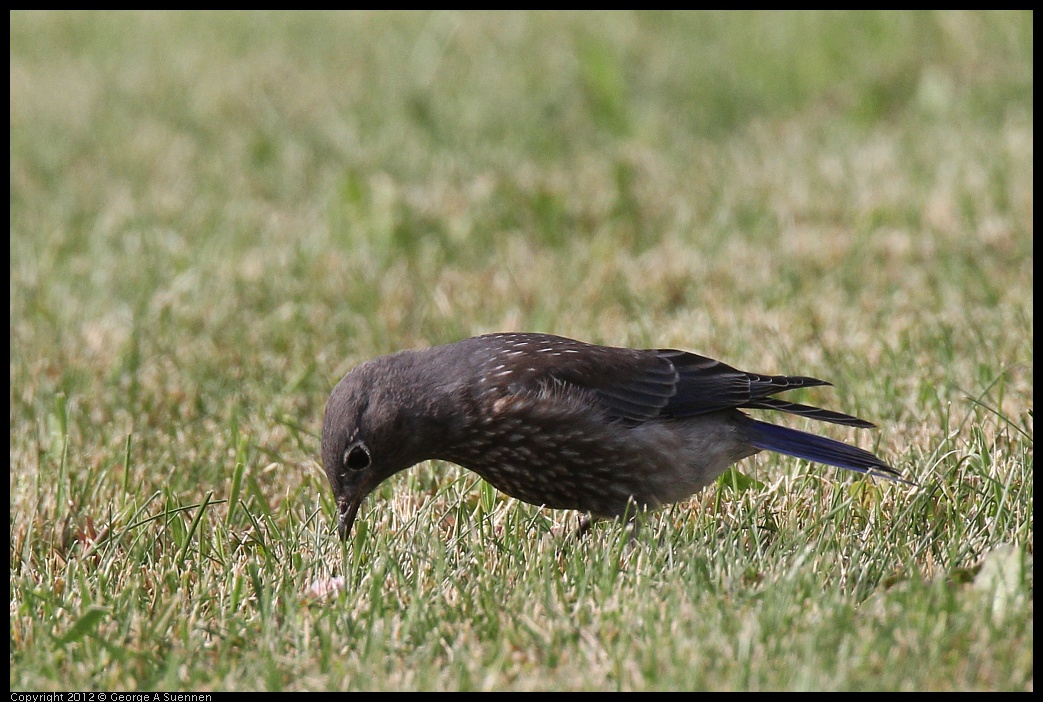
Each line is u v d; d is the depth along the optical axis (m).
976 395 10.48
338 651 7.11
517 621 7.19
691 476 8.95
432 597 7.58
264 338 12.86
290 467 10.13
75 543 8.98
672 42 22.78
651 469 8.83
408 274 14.60
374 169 18.22
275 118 20.77
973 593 7.11
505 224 15.89
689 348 12.12
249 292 14.02
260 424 10.84
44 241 15.84
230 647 7.25
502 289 13.98
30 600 7.68
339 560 8.34
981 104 18.88
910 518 8.45
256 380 11.86
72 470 9.95
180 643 7.30
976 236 14.38
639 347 12.28
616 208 15.95
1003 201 15.16
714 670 6.61
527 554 8.32
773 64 21.14
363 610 7.50
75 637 7.09
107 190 18.09
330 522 9.10
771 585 7.20
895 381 10.84
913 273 13.73
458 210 16.08
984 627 6.82
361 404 8.62
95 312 13.69
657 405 8.83
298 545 8.55
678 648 6.75
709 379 9.00
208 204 17.27
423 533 8.41
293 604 7.38
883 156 17.19
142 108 21.91
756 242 14.91
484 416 8.66
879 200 15.63
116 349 12.51
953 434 9.66
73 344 12.82
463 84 21.44
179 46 25.38
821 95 20.34
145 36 26.30
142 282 14.41
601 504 8.93
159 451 10.43
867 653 6.61
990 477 8.71
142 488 9.65
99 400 11.52
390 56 23.41
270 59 23.98
